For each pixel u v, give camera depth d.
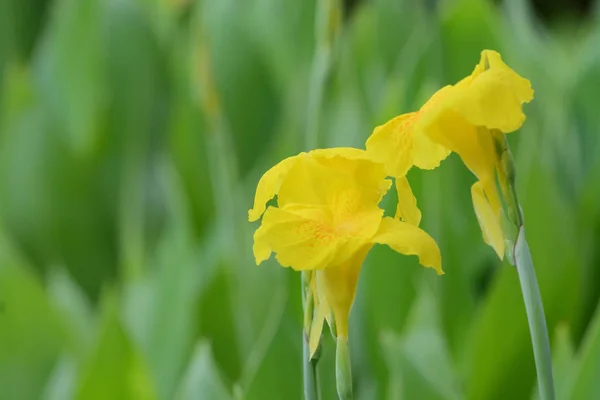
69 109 4.17
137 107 4.23
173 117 4.06
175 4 4.80
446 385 2.36
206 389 2.33
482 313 2.54
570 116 3.62
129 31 4.17
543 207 2.63
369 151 1.92
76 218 4.21
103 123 4.20
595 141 3.51
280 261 1.91
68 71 4.15
